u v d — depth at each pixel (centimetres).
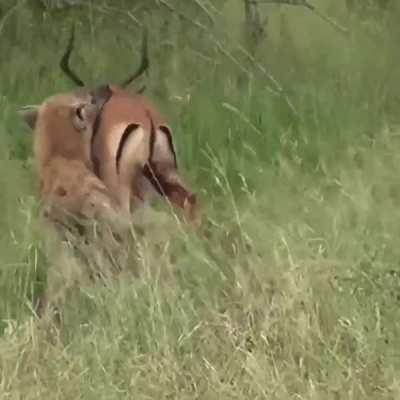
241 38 1881
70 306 1124
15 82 1731
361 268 1156
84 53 1834
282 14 1931
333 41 1922
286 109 1652
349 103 1692
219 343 1065
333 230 1238
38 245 1215
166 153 1234
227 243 1221
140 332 1080
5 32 1853
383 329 1067
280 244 1209
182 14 1688
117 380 1020
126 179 1209
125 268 1159
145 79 1728
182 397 998
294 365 1028
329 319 1084
